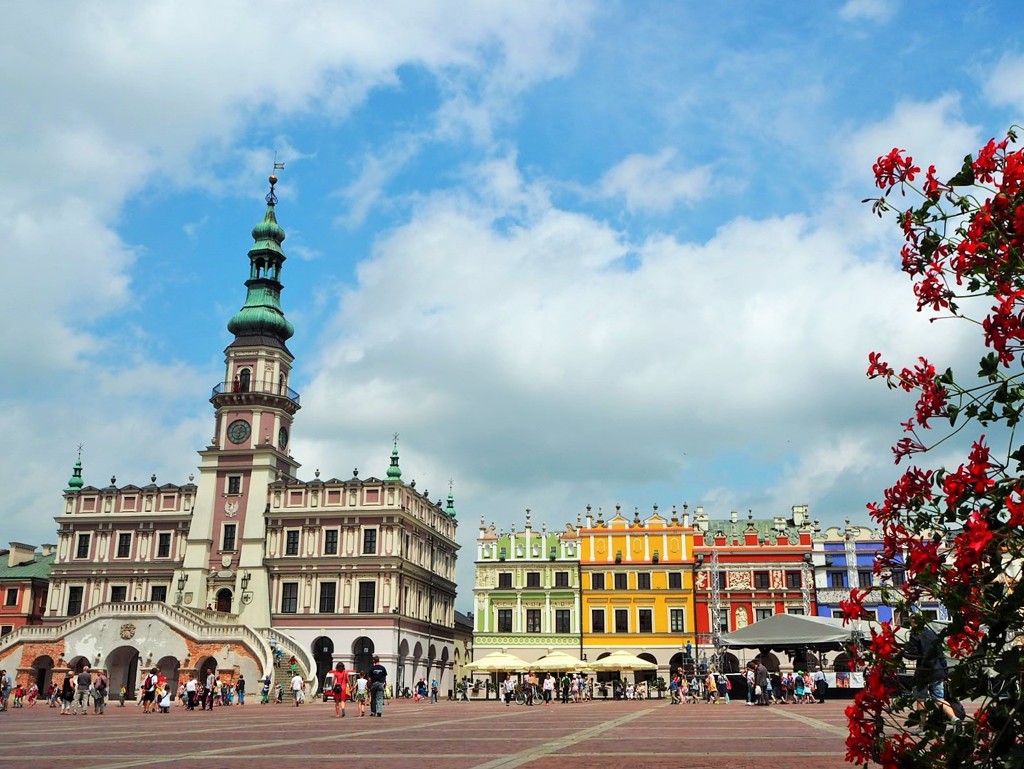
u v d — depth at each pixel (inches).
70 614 3531.0
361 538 3358.8
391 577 3299.7
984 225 287.9
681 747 842.8
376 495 3422.7
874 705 283.4
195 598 3346.5
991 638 259.8
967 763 260.5
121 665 3078.2
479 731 1153.4
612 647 3636.8
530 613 3715.6
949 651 270.4
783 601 3565.5
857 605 302.4
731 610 3604.8
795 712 1716.3
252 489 3469.5
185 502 3587.6
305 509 3430.1
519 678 2935.5
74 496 3654.0
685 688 2869.1
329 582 3326.8
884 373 322.7
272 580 3371.1
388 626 3240.7
